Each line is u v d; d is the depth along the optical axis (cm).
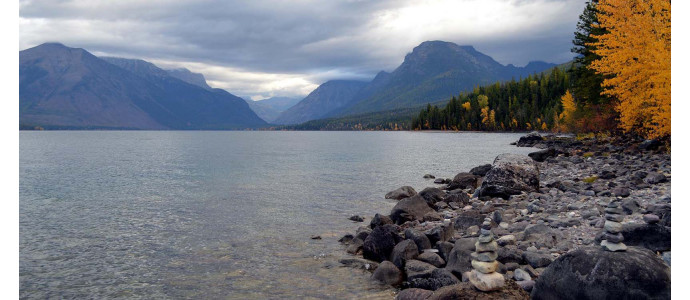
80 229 1678
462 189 2525
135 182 3325
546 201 1753
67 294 992
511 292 618
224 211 2047
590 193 1797
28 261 1250
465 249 1038
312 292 976
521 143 7681
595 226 1218
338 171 4053
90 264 1219
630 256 621
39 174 4006
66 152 8206
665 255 768
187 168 4609
